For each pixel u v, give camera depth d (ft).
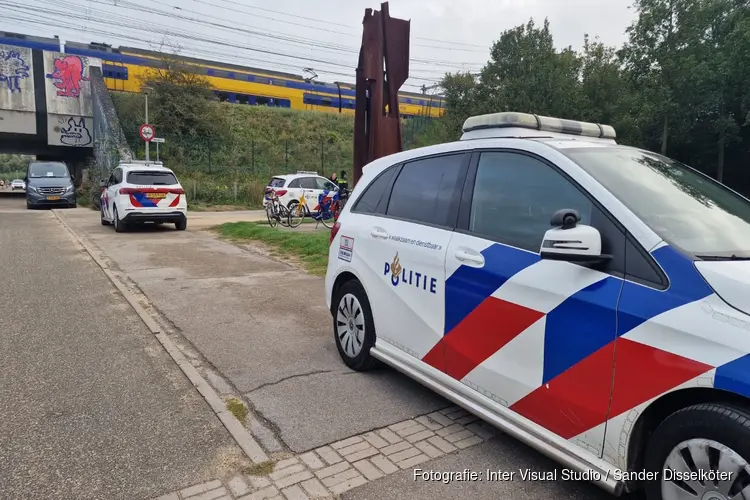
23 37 101.24
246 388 13.04
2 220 54.08
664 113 53.16
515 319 9.07
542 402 8.66
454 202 11.18
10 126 93.35
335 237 15.03
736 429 6.31
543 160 9.62
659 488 7.22
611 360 7.61
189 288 23.84
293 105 132.67
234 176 94.02
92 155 102.01
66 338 16.71
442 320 10.73
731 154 59.88
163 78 100.17
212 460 9.78
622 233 7.97
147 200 44.09
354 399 12.41
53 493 8.72
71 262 30.04
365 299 13.62
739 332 6.40
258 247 36.68
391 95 30.40
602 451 7.80
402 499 8.63
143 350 15.71
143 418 11.40
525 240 9.41
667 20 52.95
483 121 11.62
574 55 75.46
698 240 7.93
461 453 10.07
